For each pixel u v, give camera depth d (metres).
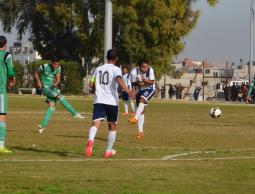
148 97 37.12
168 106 89.56
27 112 64.31
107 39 61.09
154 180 20.23
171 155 27.78
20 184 19.00
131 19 133.25
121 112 71.44
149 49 136.25
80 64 135.38
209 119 58.25
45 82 39.41
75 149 29.69
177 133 41.22
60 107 78.50
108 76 26.22
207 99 142.38
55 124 48.06
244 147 32.12
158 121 54.31
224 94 134.25
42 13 140.12
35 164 23.69
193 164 24.45
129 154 27.97
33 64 133.62
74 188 18.44
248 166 23.95
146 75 37.28
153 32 133.50
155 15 133.25
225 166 23.92
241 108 86.81
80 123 49.56
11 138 35.28
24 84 134.62
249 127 48.03
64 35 143.25
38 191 17.81
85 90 140.38
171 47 137.12
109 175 21.19
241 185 19.53
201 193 18.03
